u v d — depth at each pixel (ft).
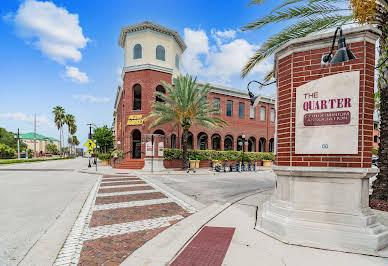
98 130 133.49
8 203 23.25
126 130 80.94
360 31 12.96
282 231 13.29
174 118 69.41
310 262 10.40
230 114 96.07
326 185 13.16
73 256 11.42
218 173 63.52
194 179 47.70
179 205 22.70
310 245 12.12
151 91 78.79
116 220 17.46
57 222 16.90
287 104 14.89
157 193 29.35
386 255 11.14
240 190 33.40
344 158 12.89
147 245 12.39
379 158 21.68
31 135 369.91
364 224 12.18
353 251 11.53
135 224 16.52
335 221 12.69
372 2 18.94
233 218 17.61
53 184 37.78
